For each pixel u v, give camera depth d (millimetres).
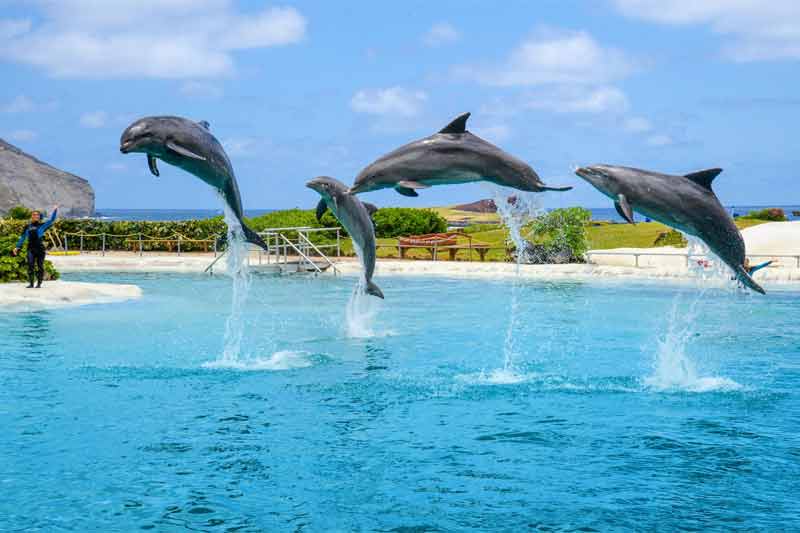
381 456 7602
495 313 17906
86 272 27922
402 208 37781
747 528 5840
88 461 7367
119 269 29078
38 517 6004
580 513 6152
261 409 9422
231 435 8297
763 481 6898
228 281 24984
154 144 9414
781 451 7789
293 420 8930
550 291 21859
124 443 7957
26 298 18547
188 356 12758
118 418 8938
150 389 10438
